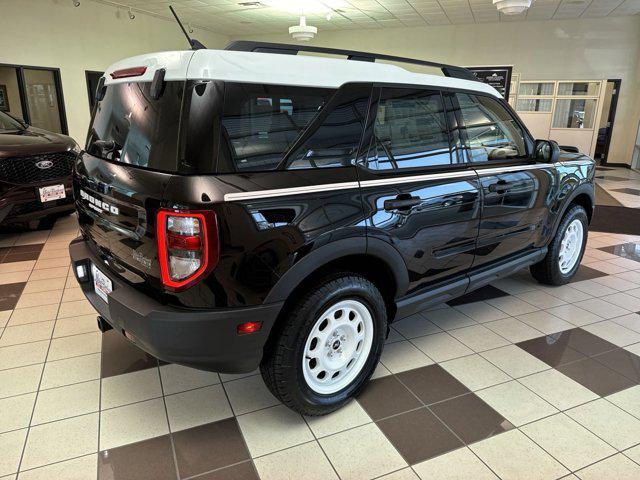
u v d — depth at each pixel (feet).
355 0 31.48
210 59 5.10
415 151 6.91
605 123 47.06
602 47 36.58
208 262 4.89
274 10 35.17
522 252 9.70
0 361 7.77
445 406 6.70
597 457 5.74
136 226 5.39
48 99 31.68
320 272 6.07
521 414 6.54
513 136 8.89
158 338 5.10
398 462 5.64
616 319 9.59
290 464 5.59
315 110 5.80
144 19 37.29
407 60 7.31
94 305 6.67
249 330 5.26
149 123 5.46
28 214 14.67
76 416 6.42
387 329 7.29
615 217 19.61
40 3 29.71
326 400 6.31
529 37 38.32
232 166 5.11
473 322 9.41
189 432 6.13
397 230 6.45
